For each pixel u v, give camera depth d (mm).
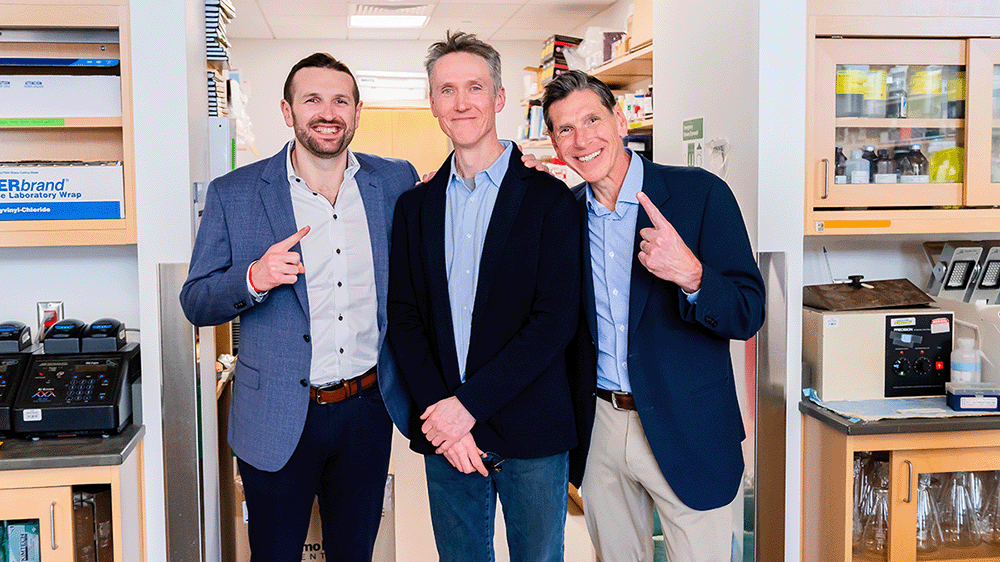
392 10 6137
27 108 2354
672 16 2928
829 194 2533
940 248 2895
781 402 2457
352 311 2039
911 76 2602
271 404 1983
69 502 2143
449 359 1858
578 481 1988
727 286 1778
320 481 2154
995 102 2607
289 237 1871
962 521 2461
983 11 2545
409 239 1956
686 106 2826
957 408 2312
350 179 2062
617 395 1974
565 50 5363
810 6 2475
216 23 2604
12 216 2311
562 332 1802
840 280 2963
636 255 1901
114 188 2336
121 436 2254
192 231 2303
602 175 1890
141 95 2260
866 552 2441
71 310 2699
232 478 2986
